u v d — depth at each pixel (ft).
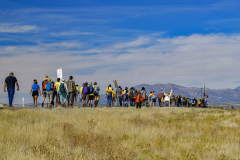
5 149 21.48
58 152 21.93
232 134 33.50
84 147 24.89
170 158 23.24
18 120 34.78
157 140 28.53
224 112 68.64
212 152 24.80
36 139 25.91
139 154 24.00
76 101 69.31
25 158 19.79
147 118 50.39
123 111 61.46
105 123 37.11
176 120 49.60
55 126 33.63
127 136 30.37
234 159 22.25
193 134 34.60
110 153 22.70
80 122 37.52
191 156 23.57
